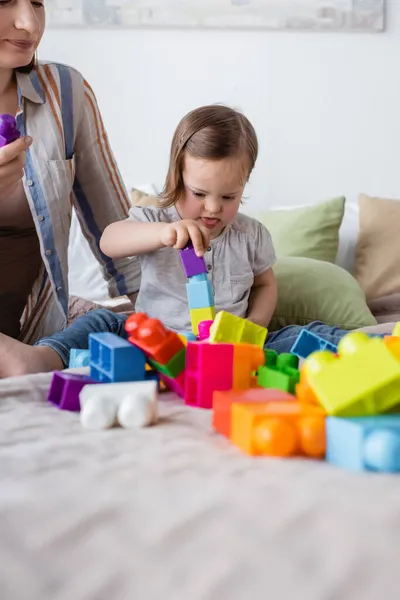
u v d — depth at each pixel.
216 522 0.45
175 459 0.58
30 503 0.47
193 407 0.79
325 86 2.43
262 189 2.44
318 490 0.50
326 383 0.61
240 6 2.33
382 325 1.38
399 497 0.49
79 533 0.44
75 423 0.71
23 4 1.21
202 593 0.38
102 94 2.31
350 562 0.40
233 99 2.39
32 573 0.40
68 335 1.16
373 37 2.43
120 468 0.55
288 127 2.43
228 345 0.78
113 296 1.53
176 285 1.34
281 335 1.34
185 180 1.25
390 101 2.46
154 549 0.42
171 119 2.36
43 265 1.48
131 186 2.35
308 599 0.37
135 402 0.69
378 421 0.58
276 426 0.58
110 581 0.39
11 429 0.68
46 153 1.40
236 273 1.37
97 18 2.26
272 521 0.45
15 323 1.49
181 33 2.33
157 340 0.78
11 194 1.37
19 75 1.38
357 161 2.47
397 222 2.06
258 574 0.39
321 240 1.99
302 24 2.37
